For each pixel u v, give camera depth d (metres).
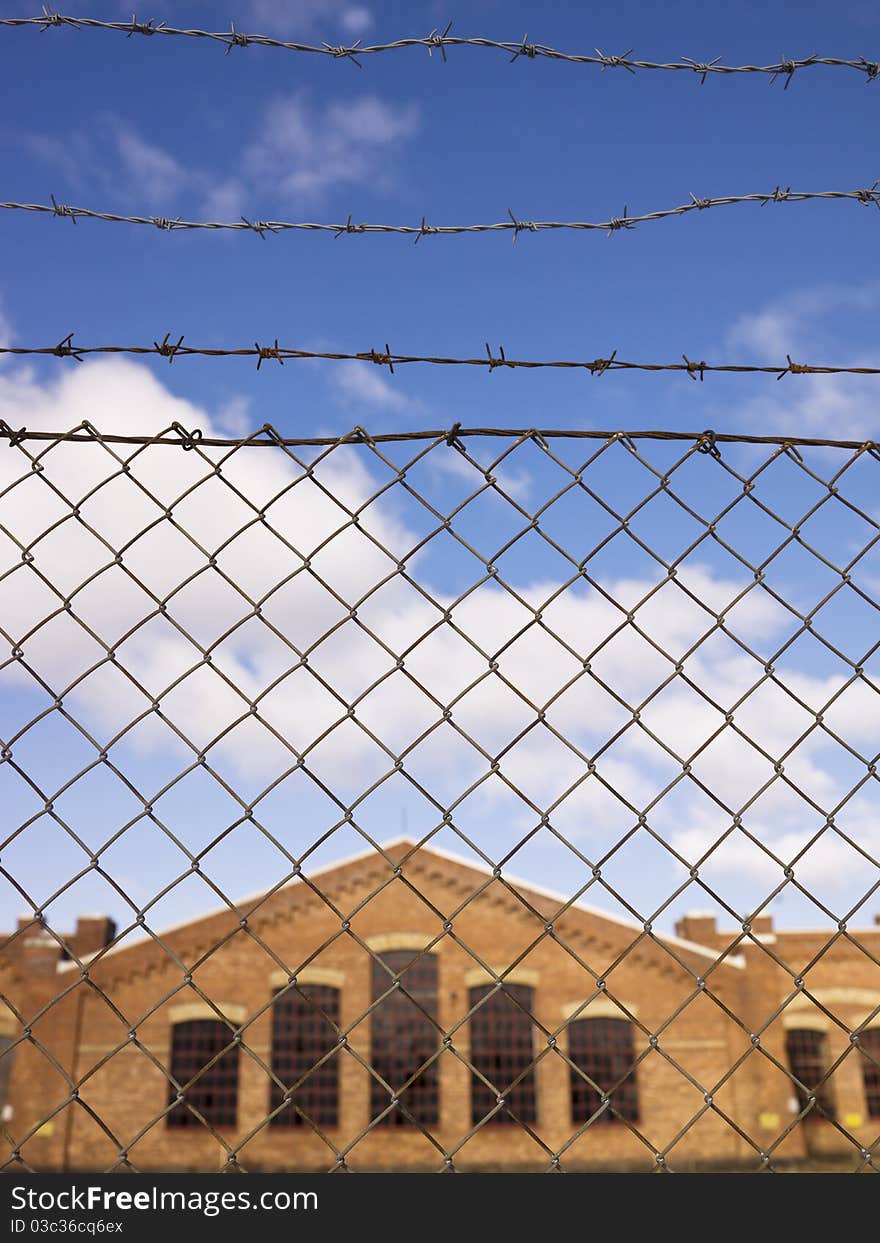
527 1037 21.36
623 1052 21.34
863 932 22.58
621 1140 20.70
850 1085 21.48
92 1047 20.45
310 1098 20.75
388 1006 21.33
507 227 2.11
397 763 1.63
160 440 1.73
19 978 20.66
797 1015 21.83
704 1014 21.58
